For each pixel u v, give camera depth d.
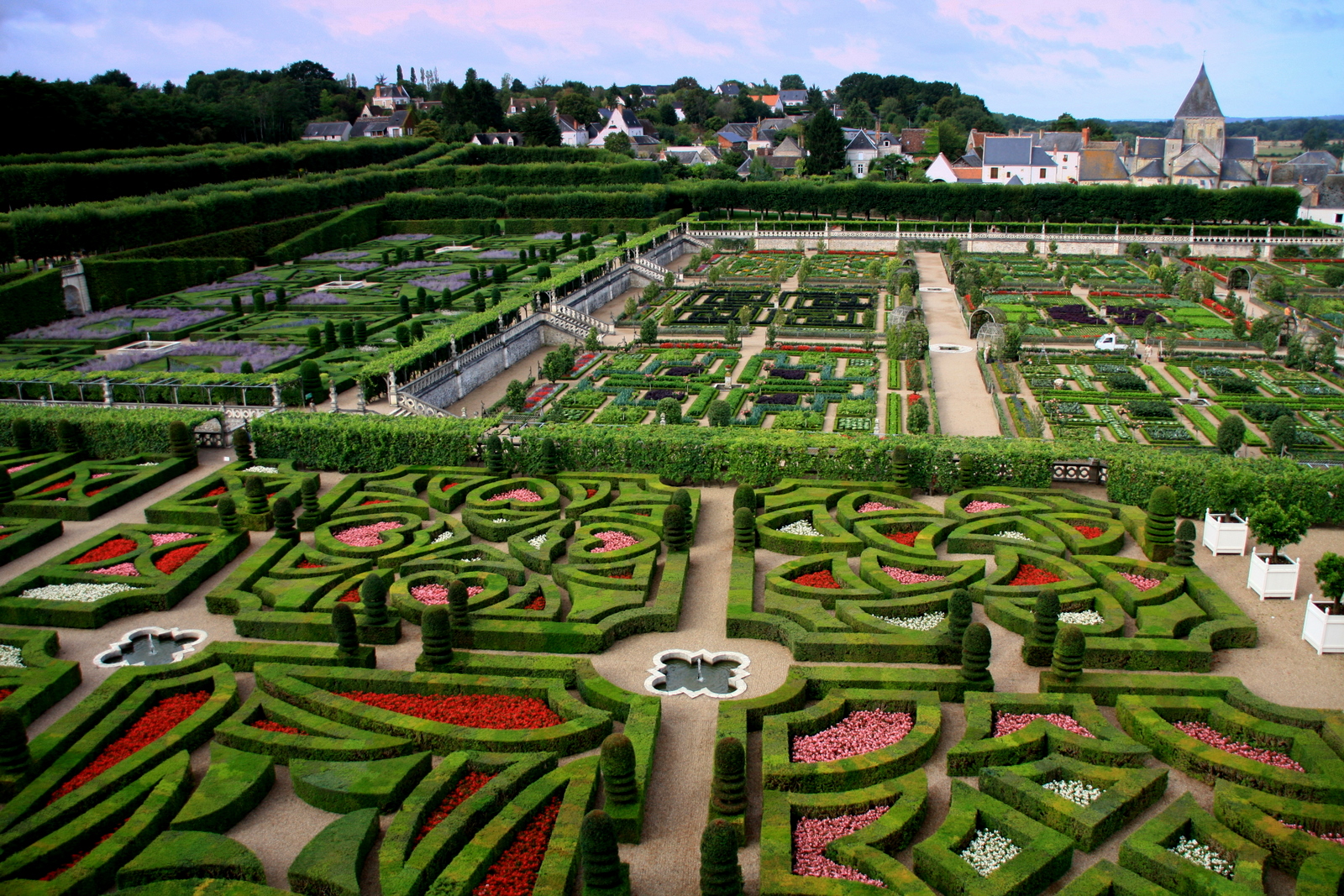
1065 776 27.84
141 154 168.50
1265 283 109.44
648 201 159.75
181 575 41.75
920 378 74.19
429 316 96.38
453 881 23.66
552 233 159.12
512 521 46.56
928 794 28.06
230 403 67.38
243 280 121.88
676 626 38.19
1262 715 30.52
